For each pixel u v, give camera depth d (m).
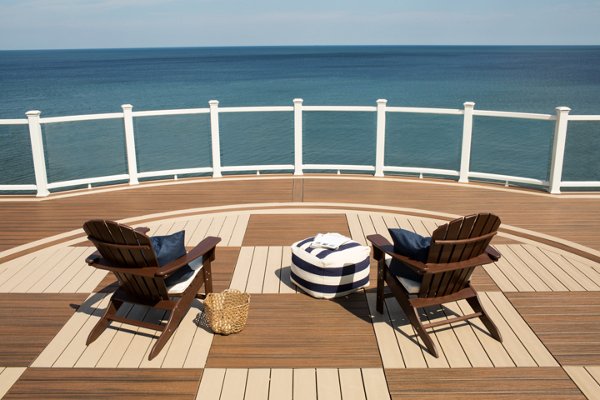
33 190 7.72
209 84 57.09
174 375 3.41
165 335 3.68
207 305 3.84
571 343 3.75
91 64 122.56
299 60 124.81
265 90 48.06
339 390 3.25
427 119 8.05
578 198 7.35
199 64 110.88
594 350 3.66
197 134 8.31
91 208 7.08
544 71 74.12
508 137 7.71
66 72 89.31
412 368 3.47
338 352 3.66
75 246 5.73
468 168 8.10
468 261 3.63
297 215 6.63
